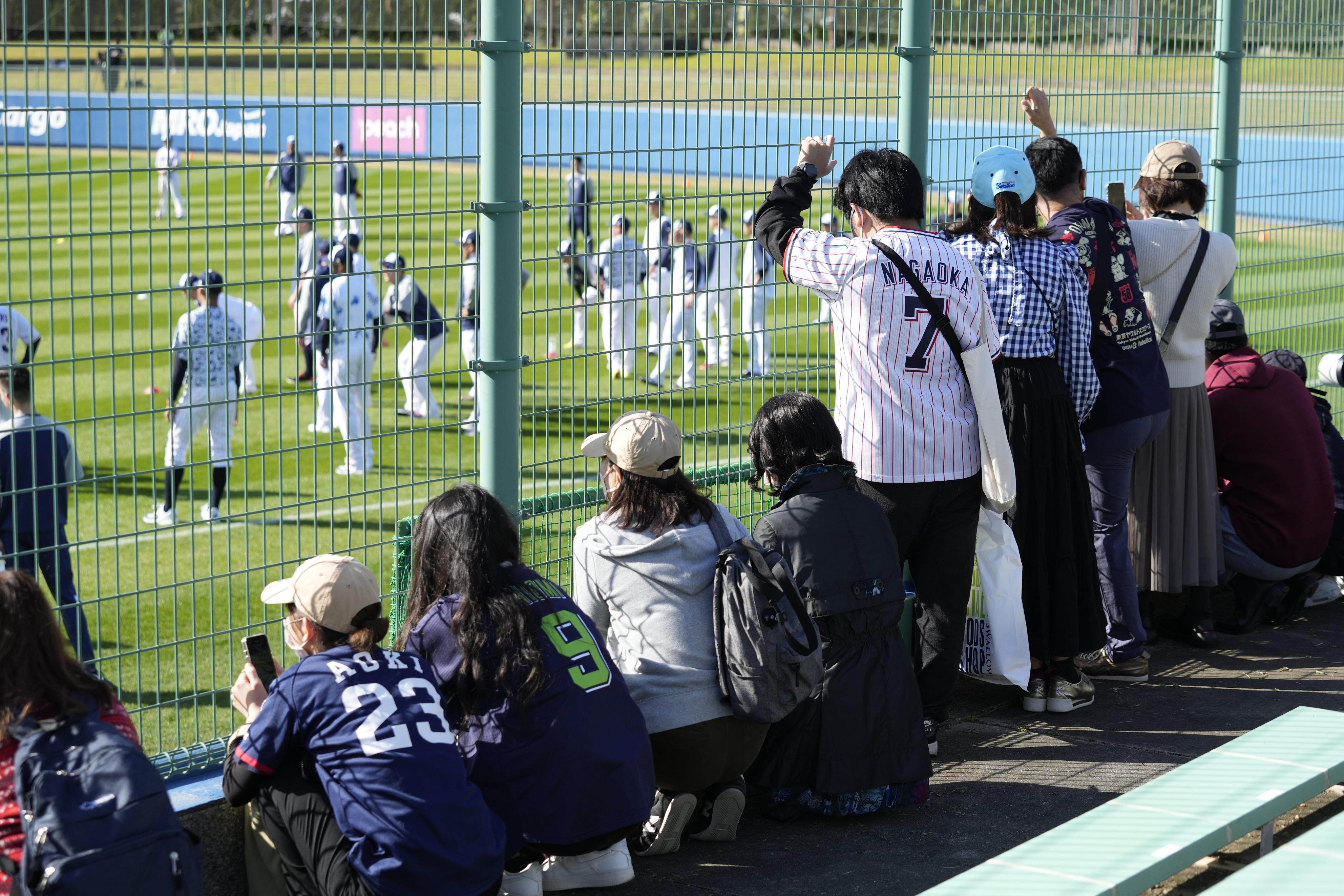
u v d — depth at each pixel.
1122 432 5.39
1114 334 5.33
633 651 4.00
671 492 4.10
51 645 2.90
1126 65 6.34
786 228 4.69
